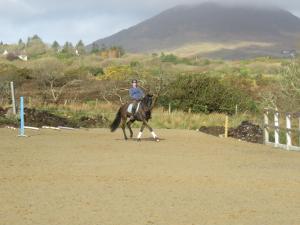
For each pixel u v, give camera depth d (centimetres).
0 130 2939
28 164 1772
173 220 1098
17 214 1129
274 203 1255
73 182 1471
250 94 5238
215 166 1808
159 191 1370
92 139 2645
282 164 1900
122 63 11419
